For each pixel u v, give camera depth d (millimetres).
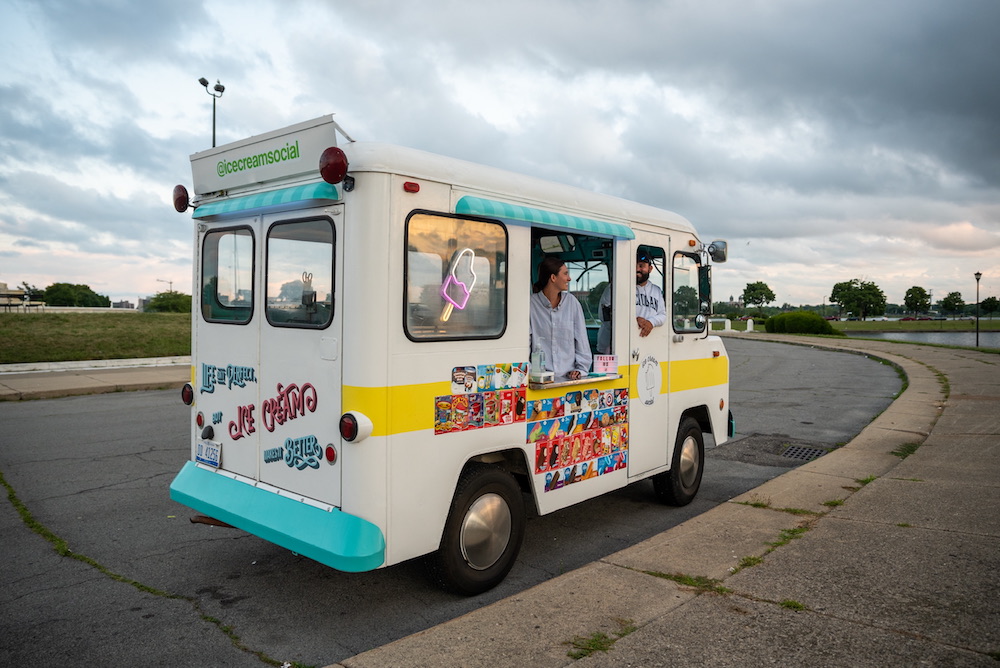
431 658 3031
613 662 2967
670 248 5637
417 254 3559
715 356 6305
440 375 3676
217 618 3705
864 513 5156
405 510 3516
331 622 3664
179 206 4539
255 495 3924
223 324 4246
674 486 5781
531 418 4254
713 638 3172
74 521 5352
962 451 7293
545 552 4805
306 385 3670
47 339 18828
